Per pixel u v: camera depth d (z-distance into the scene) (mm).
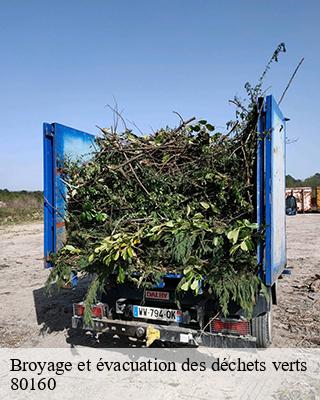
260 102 4238
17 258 12844
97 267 4734
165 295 4688
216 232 4285
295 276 9359
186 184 4906
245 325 4133
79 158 5645
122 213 5184
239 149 4555
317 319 6160
